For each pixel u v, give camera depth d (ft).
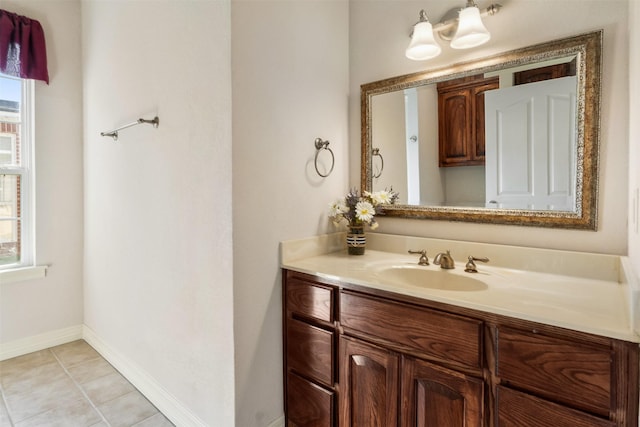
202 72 4.82
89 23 8.00
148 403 6.07
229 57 4.44
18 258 8.00
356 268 4.85
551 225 4.59
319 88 5.83
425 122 5.64
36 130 7.93
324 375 4.65
